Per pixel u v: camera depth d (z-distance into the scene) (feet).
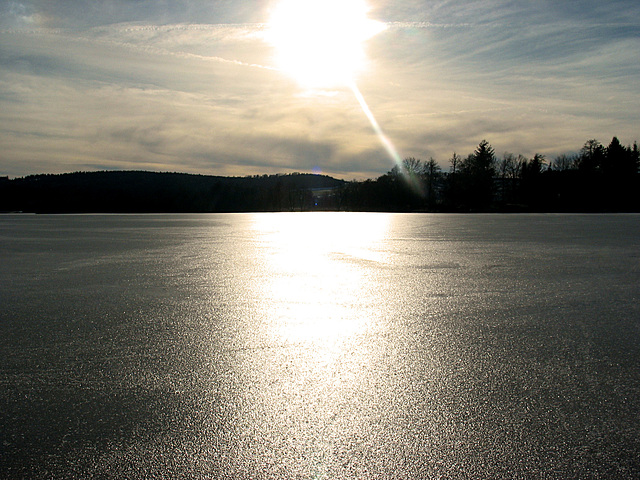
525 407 17.63
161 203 390.63
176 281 45.44
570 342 25.43
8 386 19.84
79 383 20.12
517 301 35.76
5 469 13.79
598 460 14.10
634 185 330.75
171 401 18.35
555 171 356.18
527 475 13.38
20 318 31.22
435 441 15.28
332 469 13.79
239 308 33.99
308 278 46.88
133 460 14.28
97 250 75.20
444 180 357.82
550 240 90.38
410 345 25.26
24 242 91.91
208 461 14.23
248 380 20.47
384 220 197.57
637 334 26.81
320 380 20.48
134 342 25.91
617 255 65.10
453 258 62.49
